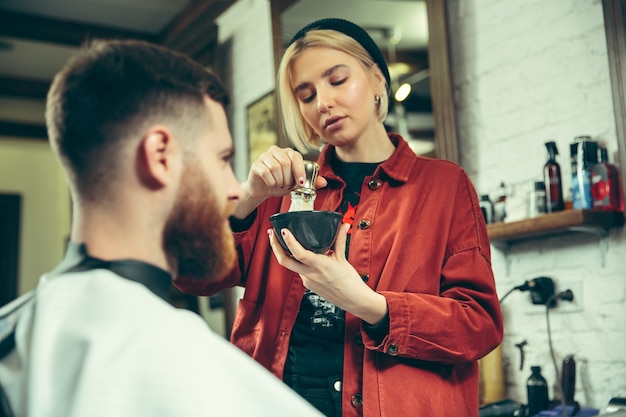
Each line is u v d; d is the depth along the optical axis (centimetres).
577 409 211
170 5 471
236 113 423
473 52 266
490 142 256
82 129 75
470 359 129
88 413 57
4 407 63
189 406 59
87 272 71
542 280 228
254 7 406
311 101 147
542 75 238
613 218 208
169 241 77
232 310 400
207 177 78
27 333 66
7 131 659
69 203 695
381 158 149
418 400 127
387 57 394
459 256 136
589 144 215
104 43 80
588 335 218
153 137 74
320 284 117
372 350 129
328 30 144
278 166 129
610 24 211
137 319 63
